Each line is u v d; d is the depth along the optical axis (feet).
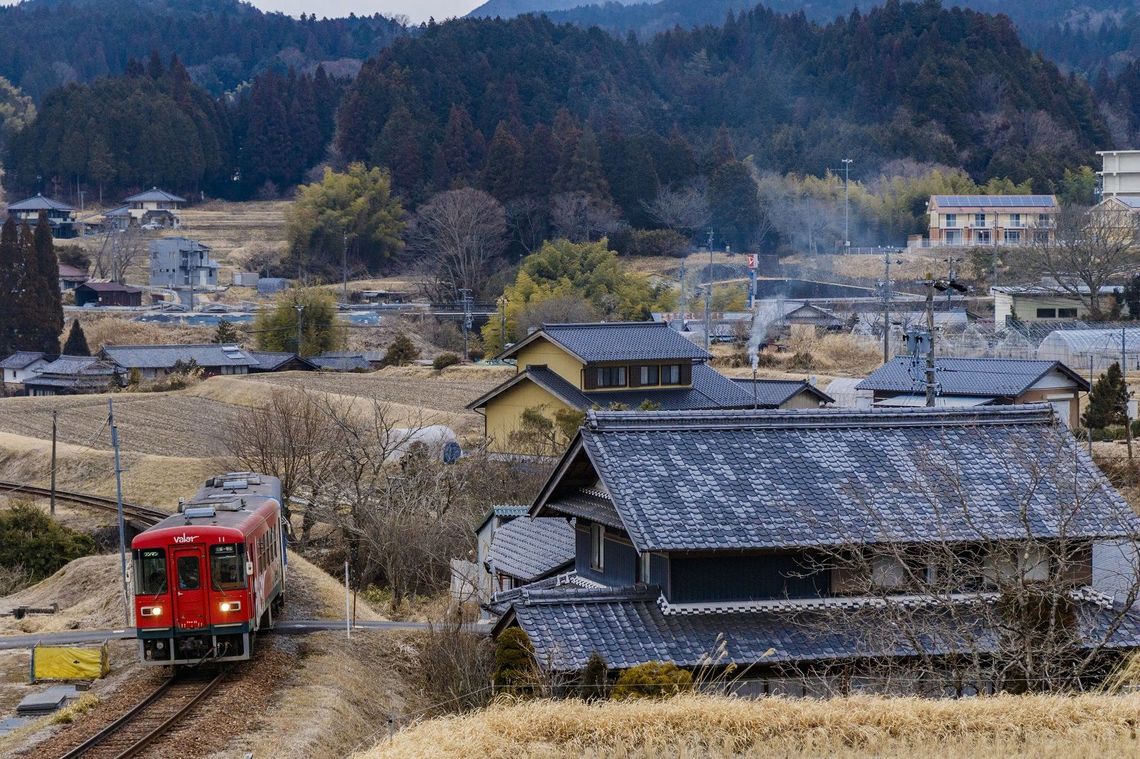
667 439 120.98
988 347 399.24
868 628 106.22
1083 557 116.98
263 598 141.28
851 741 89.04
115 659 145.07
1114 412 265.95
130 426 369.50
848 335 459.73
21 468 321.52
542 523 176.45
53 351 549.95
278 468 256.93
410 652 150.30
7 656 147.13
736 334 475.72
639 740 88.99
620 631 108.88
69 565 211.61
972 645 100.83
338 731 112.98
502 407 290.97
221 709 115.34
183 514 138.82
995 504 115.55
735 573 112.16
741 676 105.29
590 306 536.42
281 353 526.57
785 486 116.88
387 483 231.30
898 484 117.80
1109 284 515.50
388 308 633.61
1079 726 89.56
